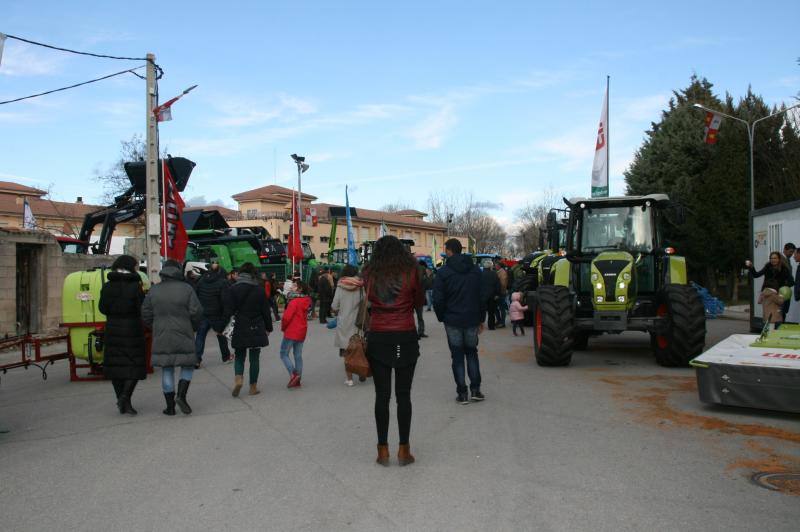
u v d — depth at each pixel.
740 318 20.38
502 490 4.71
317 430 6.67
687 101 33.06
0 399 8.86
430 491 4.73
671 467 5.14
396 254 5.44
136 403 8.43
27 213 31.31
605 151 18.94
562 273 11.45
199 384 9.80
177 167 17.34
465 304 7.64
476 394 7.84
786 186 28.25
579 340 12.59
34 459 5.84
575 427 6.48
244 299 8.62
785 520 4.06
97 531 4.15
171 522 4.27
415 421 6.91
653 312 11.11
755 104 31.47
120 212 20.70
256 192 63.59
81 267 16.97
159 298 7.47
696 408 7.21
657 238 11.40
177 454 5.91
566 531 3.95
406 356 5.35
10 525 4.27
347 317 9.64
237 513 4.39
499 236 88.31
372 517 4.26
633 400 7.69
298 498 4.66
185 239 15.91
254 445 6.15
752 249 15.37
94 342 10.04
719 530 3.92
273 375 10.44
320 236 62.31
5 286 14.48
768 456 5.39
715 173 28.45
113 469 5.48
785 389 6.66
